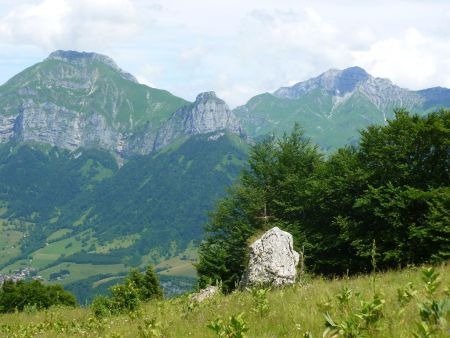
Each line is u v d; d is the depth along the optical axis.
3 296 76.25
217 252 52.12
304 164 60.19
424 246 37.47
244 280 21.56
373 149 45.22
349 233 43.03
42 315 28.12
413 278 13.02
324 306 8.12
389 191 40.69
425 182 42.16
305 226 51.62
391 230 40.19
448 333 4.93
